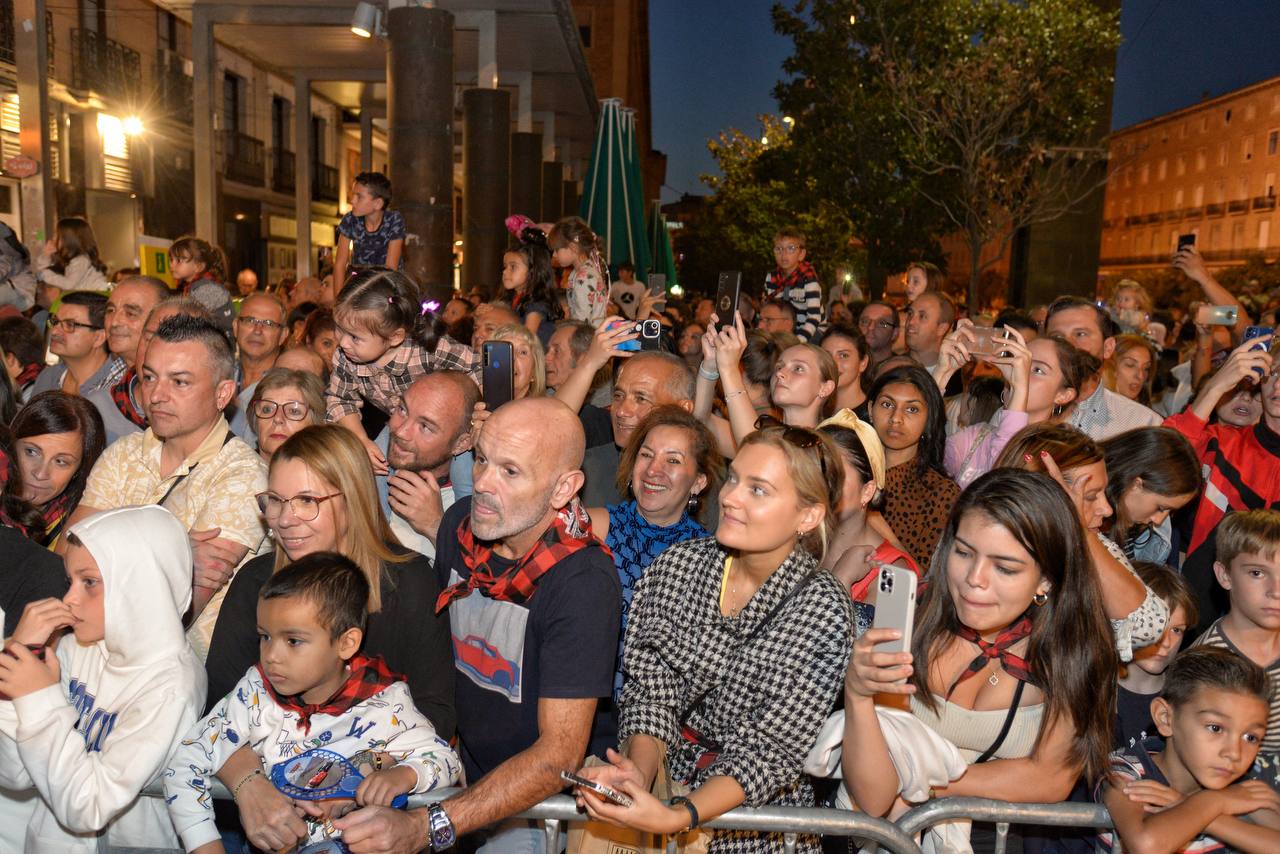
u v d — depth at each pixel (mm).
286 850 2475
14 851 2904
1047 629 2592
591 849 2727
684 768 2654
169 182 22156
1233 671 2643
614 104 13086
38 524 3285
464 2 13734
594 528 3422
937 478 4238
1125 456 3770
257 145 26656
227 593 2914
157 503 3457
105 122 19641
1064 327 5336
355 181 7523
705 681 2615
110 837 2809
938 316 6766
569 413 2699
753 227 39469
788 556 2641
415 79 9891
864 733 2387
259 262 27188
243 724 2557
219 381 3461
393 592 2852
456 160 29109
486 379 3842
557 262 7594
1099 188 21391
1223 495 4254
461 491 3621
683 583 2715
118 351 4809
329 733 2561
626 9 34000
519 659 2672
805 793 2779
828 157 22453
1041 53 19281
